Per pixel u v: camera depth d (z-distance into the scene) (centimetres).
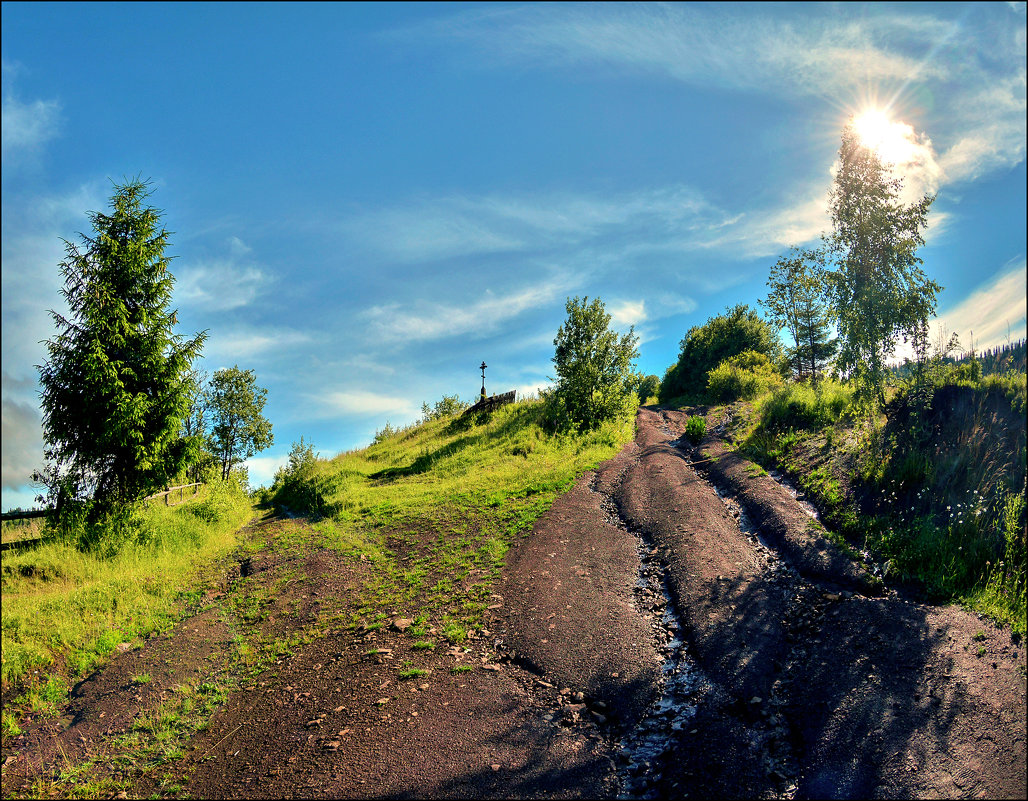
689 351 4641
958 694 503
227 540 1438
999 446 916
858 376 1282
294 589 1018
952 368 1155
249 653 777
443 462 2180
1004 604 632
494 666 658
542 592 851
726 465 1488
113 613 934
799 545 909
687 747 491
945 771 422
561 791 446
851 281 1317
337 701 614
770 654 631
